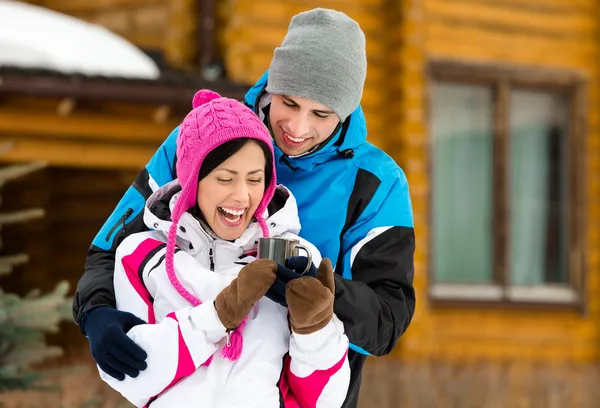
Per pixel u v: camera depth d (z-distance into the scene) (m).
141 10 10.69
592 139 10.91
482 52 10.48
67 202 10.64
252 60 9.73
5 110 8.16
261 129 2.76
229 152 2.70
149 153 8.62
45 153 8.38
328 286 2.62
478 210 10.64
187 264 2.75
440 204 10.48
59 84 7.96
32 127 8.28
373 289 2.96
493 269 10.65
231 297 2.58
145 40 10.66
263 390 2.67
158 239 2.89
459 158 10.54
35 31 9.05
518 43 10.64
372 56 10.09
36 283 10.54
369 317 2.77
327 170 3.12
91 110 8.36
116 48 9.45
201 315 2.60
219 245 2.79
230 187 2.71
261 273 2.56
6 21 9.05
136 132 8.55
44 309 5.55
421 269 9.94
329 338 2.65
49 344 9.54
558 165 10.96
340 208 3.08
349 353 3.18
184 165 2.77
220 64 10.02
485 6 10.51
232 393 2.66
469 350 10.21
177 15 10.38
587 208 10.86
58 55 8.91
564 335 10.67
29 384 5.77
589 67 10.91
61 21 9.45
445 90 10.43
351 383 3.17
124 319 2.69
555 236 10.96
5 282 10.48
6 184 10.48
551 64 10.77
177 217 2.73
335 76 2.96
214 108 2.75
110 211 10.43
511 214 10.78
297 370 2.73
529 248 10.89
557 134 10.96
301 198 3.10
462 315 10.25
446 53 10.32
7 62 8.70
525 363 9.14
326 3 9.99
